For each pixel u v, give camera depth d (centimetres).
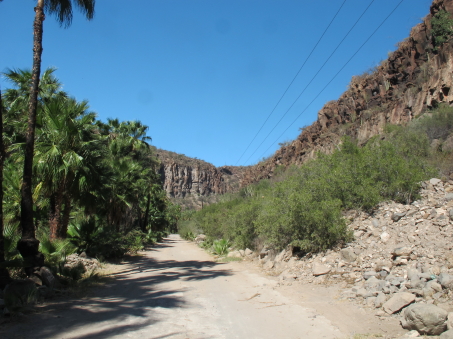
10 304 680
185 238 5250
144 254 2438
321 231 1143
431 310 503
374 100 3909
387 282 739
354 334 545
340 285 871
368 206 1255
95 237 1725
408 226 997
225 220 2869
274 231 1359
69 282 995
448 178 1263
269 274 1217
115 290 995
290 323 628
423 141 1575
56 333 560
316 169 1545
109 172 1723
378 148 1407
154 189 4488
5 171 1559
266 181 4106
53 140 1427
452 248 773
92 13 1299
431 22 3077
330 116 5141
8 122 1889
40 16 1117
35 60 1090
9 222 1480
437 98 2464
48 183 1437
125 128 3400
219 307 771
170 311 731
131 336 554
